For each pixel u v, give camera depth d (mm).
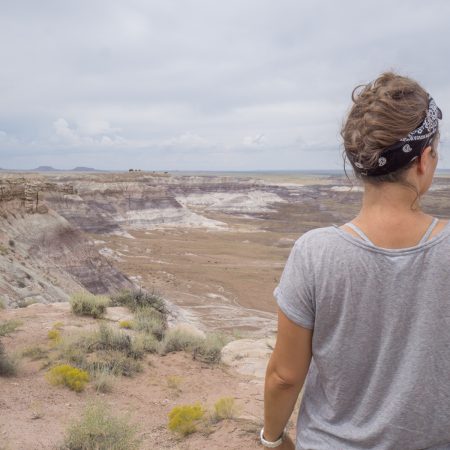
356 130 1396
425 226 1385
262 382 9273
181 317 34281
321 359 1427
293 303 1438
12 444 5395
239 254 74250
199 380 9070
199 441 5984
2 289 20641
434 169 1465
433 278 1315
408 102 1341
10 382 7609
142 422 6715
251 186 164375
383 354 1346
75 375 7789
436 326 1307
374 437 1356
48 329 11242
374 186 1424
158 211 99438
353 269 1359
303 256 1444
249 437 6035
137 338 10805
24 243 31969
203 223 104000
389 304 1334
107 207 92812
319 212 133625
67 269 34844
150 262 63125
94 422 5641
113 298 15344
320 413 1500
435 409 1311
